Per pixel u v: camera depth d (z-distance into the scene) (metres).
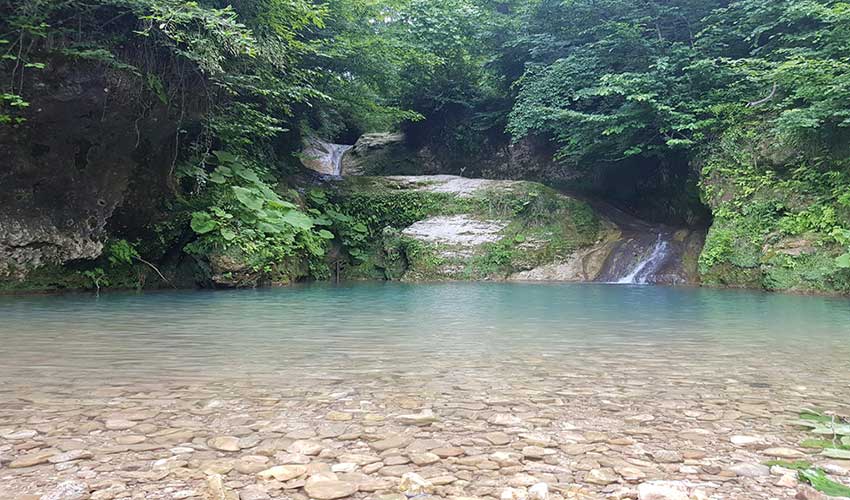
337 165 24.16
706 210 14.02
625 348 4.00
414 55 17.20
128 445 1.93
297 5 10.30
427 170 23.09
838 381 2.97
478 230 15.20
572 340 4.38
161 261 10.29
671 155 15.33
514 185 16.41
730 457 1.88
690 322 5.58
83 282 9.14
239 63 9.64
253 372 3.10
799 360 3.55
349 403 2.49
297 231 12.03
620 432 2.13
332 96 16.06
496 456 1.87
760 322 5.61
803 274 9.70
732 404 2.52
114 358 3.48
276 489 1.59
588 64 15.34
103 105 8.05
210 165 11.77
